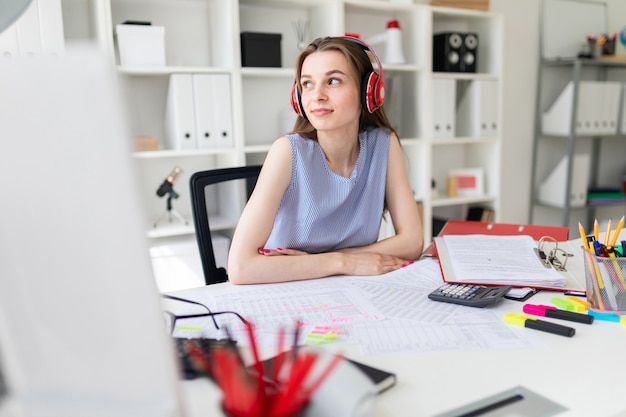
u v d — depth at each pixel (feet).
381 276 3.91
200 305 3.27
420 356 2.54
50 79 1.05
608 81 12.80
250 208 4.22
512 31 11.39
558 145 12.41
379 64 4.54
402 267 4.15
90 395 1.22
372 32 10.24
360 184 4.88
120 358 1.21
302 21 9.50
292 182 4.53
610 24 12.48
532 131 12.04
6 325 1.17
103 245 1.14
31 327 1.18
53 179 1.10
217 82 7.93
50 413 1.21
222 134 8.06
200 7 8.73
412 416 2.01
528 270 3.75
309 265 3.88
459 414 2.03
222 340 2.55
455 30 10.98
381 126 5.18
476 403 2.11
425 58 9.52
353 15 9.99
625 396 2.16
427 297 3.39
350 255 4.07
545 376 2.33
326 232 4.76
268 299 3.40
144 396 1.23
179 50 8.67
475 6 10.02
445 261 3.98
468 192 10.88
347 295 3.44
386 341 2.70
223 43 8.22
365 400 1.66
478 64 10.92
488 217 10.81
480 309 3.17
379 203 5.02
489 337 2.75
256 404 1.57
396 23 9.30
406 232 4.86
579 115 11.08
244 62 8.23
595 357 2.52
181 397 1.25
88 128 1.07
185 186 9.07
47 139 1.08
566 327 2.80
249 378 1.71
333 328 2.86
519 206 12.17
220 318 3.05
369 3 8.95
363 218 4.92
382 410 2.06
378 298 3.38
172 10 8.54
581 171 11.37
